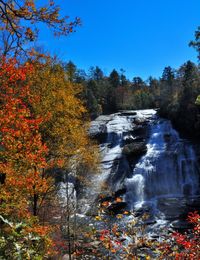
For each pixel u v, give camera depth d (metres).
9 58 8.19
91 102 48.16
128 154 30.84
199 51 11.69
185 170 29.27
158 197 27.12
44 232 4.94
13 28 4.91
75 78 55.88
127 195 26.62
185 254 6.63
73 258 11.00
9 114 7.70
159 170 29.45
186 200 25.19
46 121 11.83
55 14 4.71
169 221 20.25
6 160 8.24
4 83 8.22
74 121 13.93
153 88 89.25
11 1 4.57
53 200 14.54
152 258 9.34
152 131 36.47
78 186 23.12
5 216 3.58
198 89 35.72
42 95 12.31
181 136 34.41
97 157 21.56
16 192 7.96
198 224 7.30
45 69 13.27
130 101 70.94
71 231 12.69
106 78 96.06
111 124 39.31
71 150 14.01
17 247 2.79
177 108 36.88
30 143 8.50
